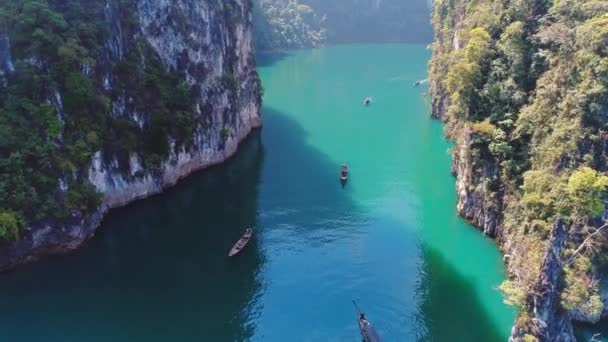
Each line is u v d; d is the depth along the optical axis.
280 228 81.81
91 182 78.38
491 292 66.81
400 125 130.38
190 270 71.38
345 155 111.06
